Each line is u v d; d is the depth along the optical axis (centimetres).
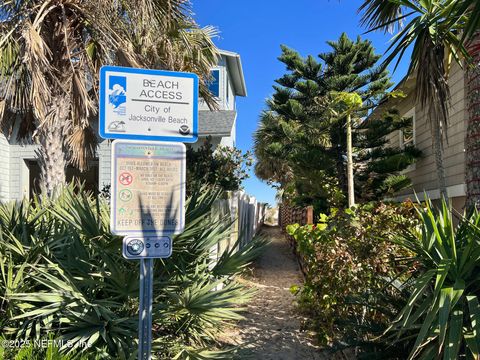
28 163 1238
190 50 754
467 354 243
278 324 486
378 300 342
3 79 627
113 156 250
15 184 1189
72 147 789
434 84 565
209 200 394
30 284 341
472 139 436
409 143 1236
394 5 575
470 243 265
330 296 396
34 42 535
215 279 382
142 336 250
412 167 1205
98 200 360
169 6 664
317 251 450
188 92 266
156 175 256
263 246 404
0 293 332
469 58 450
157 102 260
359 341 319
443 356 246
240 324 482
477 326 238
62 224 393
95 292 329
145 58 677
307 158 1127
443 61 602
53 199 493
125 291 323
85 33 671
